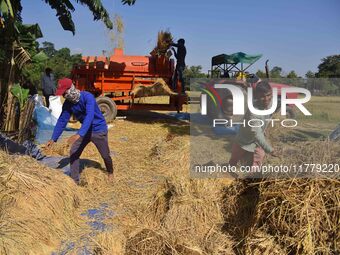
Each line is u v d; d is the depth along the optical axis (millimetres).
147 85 11672
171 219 3902
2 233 3316
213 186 4320
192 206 3990
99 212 4516
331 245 3018
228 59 11820
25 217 3658
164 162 6375
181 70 11852
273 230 3248
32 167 4555
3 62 6961
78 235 3912
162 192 4500
